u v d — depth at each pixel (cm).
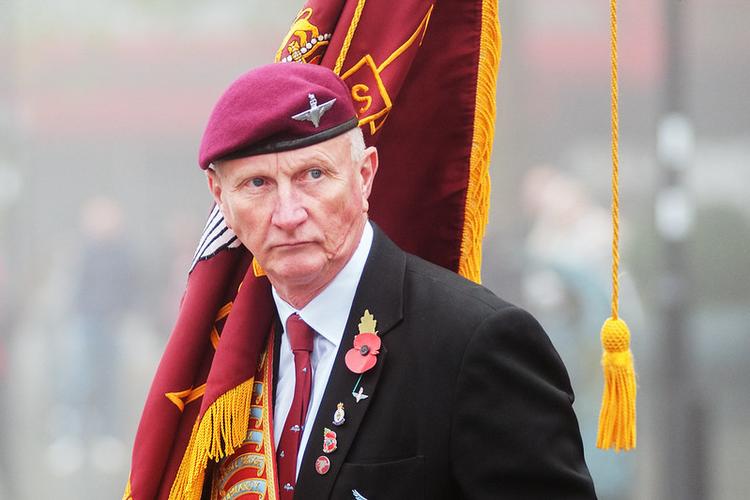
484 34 902
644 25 5862
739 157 5709
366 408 771
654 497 2600
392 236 904
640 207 5831
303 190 755
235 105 755
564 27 5994
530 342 765
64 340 4284
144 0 6191
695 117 5712
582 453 777
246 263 855
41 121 6281
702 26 5847
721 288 3988
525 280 3759
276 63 784
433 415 760
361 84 876
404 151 904
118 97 6297
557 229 2605
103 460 3806
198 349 849
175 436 847
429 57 902
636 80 5944
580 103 5988
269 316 821
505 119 4784
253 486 798
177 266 4834
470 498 751
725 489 3011
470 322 765
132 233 6425
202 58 6247
